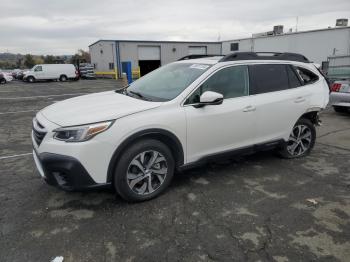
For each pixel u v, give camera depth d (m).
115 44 38.88
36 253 2.70
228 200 3.67
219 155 4.08
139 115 3.37
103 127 3.14
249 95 4.29
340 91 8.55
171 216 3.31
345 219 3.27
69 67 34.91
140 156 3.44
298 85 4.87
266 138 4.55
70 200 3.64
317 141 6.21
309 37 25.34
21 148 5.80
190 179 4.26
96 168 3.16
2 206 3.49
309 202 3.64
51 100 14.34
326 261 2.62
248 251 2.74
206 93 3.61
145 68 41.38
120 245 2.81
